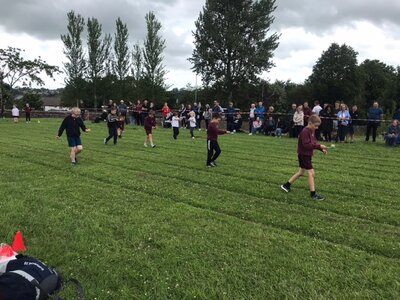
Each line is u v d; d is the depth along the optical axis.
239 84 50.66
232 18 48.69
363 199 8.33
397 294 4.30
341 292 4.35
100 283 4.51
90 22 52.19
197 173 10.77
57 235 5.95
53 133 22.22
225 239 5.84
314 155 14.80
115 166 11.77
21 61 46.56
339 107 19.89
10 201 7.64
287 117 22.19
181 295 4.29
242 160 13.20
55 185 9.10
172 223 6.53
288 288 4.43
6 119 37.34
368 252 5.51
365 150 16.33
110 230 6.15
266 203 7.83
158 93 51.72
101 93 53.81
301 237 5.95
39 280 3.22
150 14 50.19
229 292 4.33
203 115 26.47
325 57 67.56
